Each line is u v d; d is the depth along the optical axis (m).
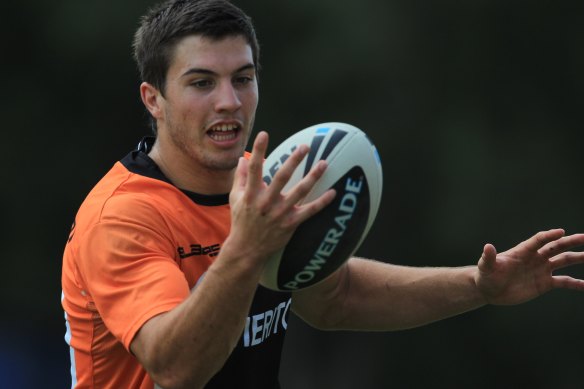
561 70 76.06
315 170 12.43
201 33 15.14
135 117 71.62
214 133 15.38
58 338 72.12
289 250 13.74
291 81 70.81
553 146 74.31
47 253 72.25
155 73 15.73
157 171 15.88
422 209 72.00
